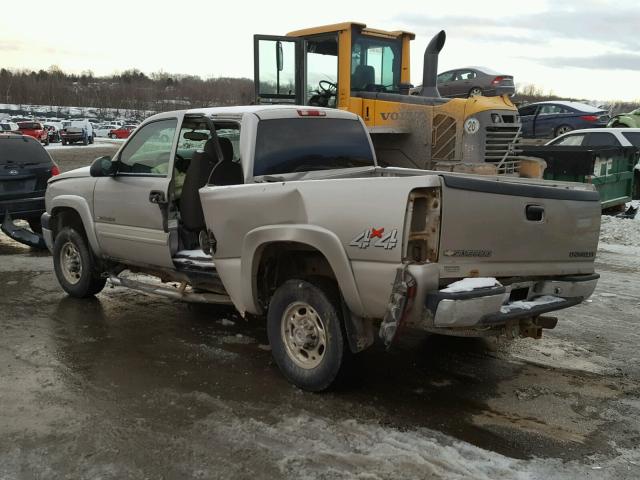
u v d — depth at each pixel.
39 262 9.16
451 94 23.38
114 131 67.75
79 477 3.39
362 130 6.11
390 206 3.88
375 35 11.01
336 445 3.71
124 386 4.62
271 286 4.97
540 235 4.40
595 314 6.65
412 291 3.77
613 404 4.40
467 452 3.64
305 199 4.33
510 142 10.45
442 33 10.84
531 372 5.00
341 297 4.33
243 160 5.16
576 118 22.86
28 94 124.06
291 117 5.53
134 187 6.00
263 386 4.65
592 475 3.43
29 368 4.98
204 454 3.62
